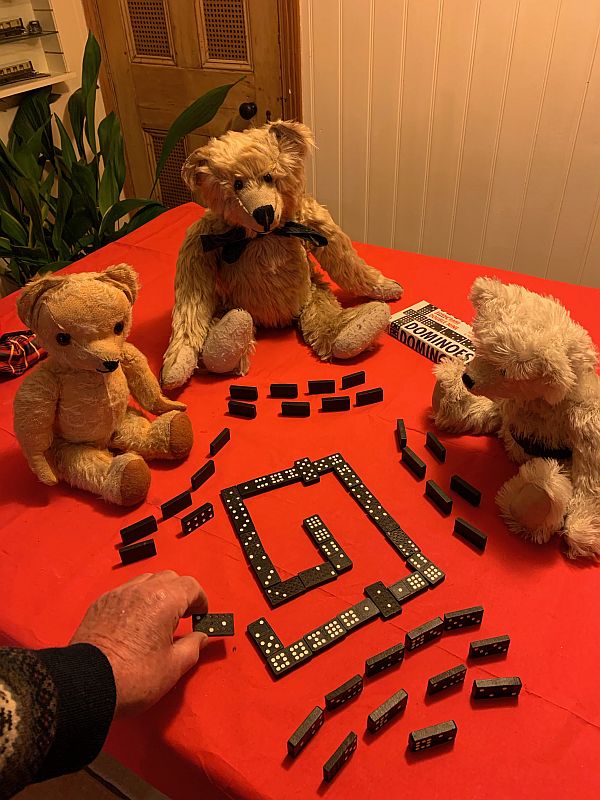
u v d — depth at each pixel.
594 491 0.94
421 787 0.68
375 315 1.35
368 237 2.49
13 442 1.20
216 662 0.81
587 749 0.71
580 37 1.75
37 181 2.24
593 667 0.79
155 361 1.38
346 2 1.98
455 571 0.91
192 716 0.75
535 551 0.94
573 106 1.87
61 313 0.94
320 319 1.43
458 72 1.96
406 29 1.95
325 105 2.24
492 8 1.81
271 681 0.79
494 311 0.95
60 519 1.03
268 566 0.92
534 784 0.68
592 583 0.89
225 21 2.21
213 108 2.15
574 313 1.45
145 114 2.65
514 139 2.00
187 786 0.75
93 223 2.36
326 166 2.38
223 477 1.09
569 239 2.12
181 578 0.80
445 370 1.15
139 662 0.67
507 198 2.13
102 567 0.94
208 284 1.41
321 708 0.75
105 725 0.57
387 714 0.72
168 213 2.06
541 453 1.03
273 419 1.22
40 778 0.55
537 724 0.73
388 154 2.23
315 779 0.69
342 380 1.29
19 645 0.85
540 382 0.90
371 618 0.85
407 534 0.97
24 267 2.36
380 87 2.10
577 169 1.97
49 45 2.46
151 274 1.72
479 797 0.67
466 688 0.77
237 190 1.25
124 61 2.54
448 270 1.69
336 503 1.03
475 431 1.16
